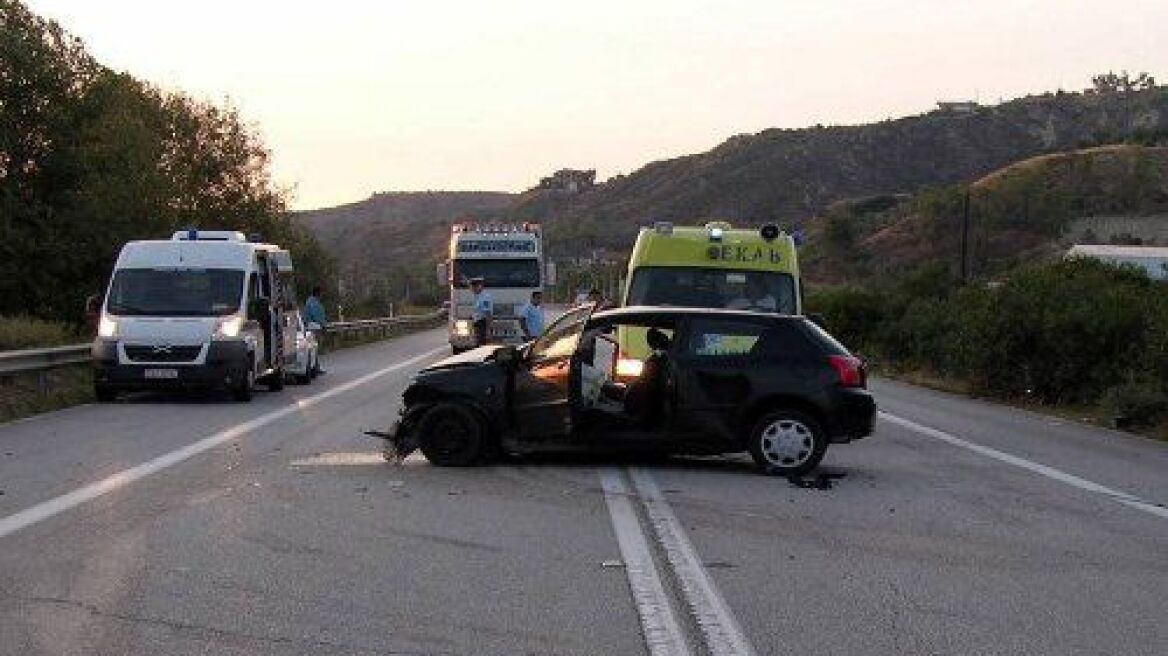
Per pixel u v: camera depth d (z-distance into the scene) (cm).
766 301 1725
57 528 921
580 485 1172
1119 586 796
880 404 2291
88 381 2178
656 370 1270
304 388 2342
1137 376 2094
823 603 738
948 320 3198
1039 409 2355
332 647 634
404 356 3569
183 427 1606
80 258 3456
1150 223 11412
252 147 4691
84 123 3644
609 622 687
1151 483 1289
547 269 3431
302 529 934
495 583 774
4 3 3566
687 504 1075
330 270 6000
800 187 17462
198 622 676
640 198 18738
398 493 1106
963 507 1092
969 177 18512
